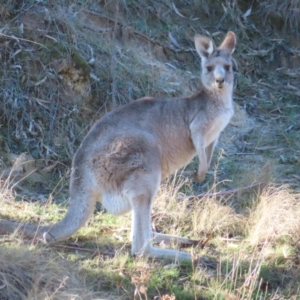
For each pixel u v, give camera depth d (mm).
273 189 22641
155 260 18250
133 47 30844
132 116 19625
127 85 28422
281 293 17266
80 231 19812
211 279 17266
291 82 33531
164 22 33500
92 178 18516
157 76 29875
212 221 20906
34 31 27859
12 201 21359
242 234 20734
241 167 26062
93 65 28297
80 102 27000
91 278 16797
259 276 17953
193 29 34094
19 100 25953
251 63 33812
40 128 25656
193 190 24328
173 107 20391
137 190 18234
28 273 16016
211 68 20594
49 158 24906
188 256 18438
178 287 16922
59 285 15664
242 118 30031
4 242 17328
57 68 27172
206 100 20547
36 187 23578
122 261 17750
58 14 28891
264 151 27922
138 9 33125
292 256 19172
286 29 36125
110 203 18516
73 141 25859
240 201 22859
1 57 26594
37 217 20656
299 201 21750
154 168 18688
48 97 26516
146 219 18250
